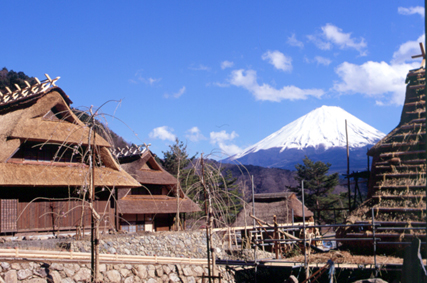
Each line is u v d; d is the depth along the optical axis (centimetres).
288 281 1286
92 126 1195
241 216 3234
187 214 3525
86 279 1343
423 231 1397
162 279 1571
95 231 1210
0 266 1175
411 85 1891
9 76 6275
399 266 1221
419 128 1741
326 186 5872
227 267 1616
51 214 2095
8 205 1931
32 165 2055
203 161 1347
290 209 3725
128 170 3061
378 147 1812
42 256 1305
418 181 1592
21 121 2056
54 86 2183
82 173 1559
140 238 2208
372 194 1772
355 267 1277
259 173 10538
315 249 1722
